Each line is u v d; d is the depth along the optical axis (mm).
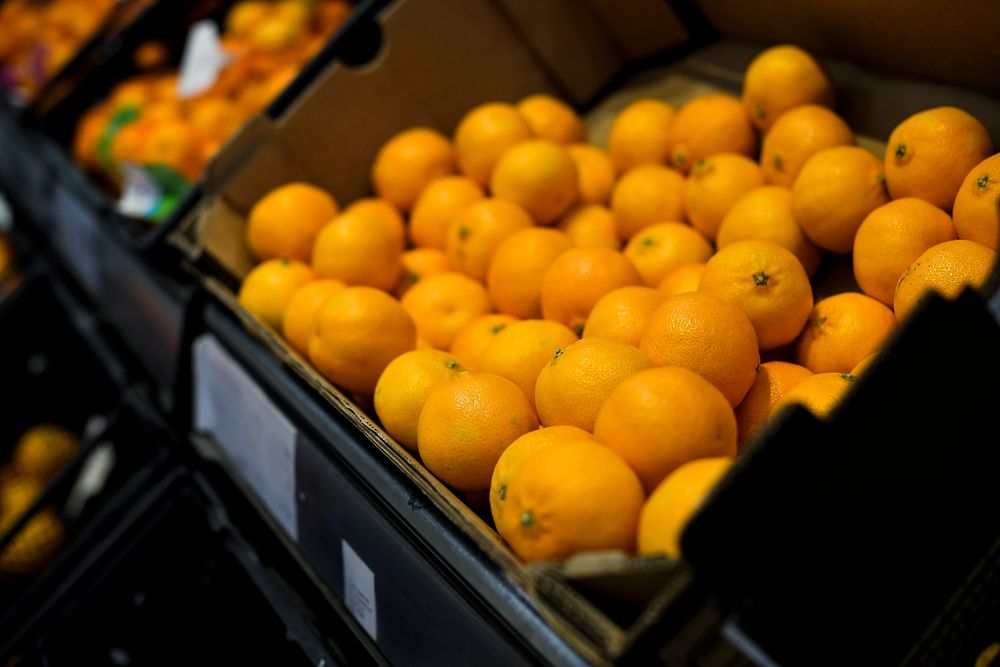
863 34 930
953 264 734
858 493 594
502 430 762
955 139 801
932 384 598
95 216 1410
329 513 880
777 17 1014
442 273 1051
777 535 576
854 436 585
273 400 966
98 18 1894
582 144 1186
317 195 1102
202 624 988
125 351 1385
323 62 1143
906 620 630
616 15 1190
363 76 1157
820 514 585
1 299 1764
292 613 903
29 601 1131
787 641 585
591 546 647
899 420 593
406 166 1126
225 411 1063
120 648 1024
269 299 1011
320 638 877
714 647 580
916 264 755
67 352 1694
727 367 741
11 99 1956
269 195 1110
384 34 1154
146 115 1451
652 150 1079
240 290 1089
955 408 608
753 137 1017
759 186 952
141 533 1078
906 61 916
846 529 595
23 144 1747
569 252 888
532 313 953
